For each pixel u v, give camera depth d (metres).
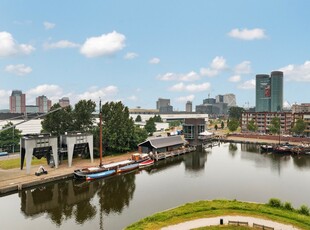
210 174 76.06
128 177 74.25
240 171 79.19
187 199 54.66
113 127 101.62
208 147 132.00
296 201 52.38
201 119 143.00
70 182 67.88
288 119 179.12
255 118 194.38
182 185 65.06
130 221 44.34
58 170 74.44
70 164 79.75
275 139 149.25
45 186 64.56
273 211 41.44
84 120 99.56
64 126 94.94
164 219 39.56
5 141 98.88
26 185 61.19
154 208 50.00
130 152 107.88
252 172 77.62
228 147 132.12
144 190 61.44
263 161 95.00
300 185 63.41
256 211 41.88
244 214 40.84
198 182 67.50
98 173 72.44
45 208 51.06
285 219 38.66
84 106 99.81
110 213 48.09
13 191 59.12
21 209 50.50
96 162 87.38
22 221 44.97
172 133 165.62
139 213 47.72
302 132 158.75
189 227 36.72
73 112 98.62
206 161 96.56
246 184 64.75
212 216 40.38
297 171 78.38
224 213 41.38
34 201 54.81
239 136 165.88
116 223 43.62
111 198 56.41
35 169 74.62
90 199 56.06
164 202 53.16
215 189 61.12
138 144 108.75
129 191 60.94
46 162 83.44
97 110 104.06
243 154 111.00
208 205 44.84
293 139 142.12
